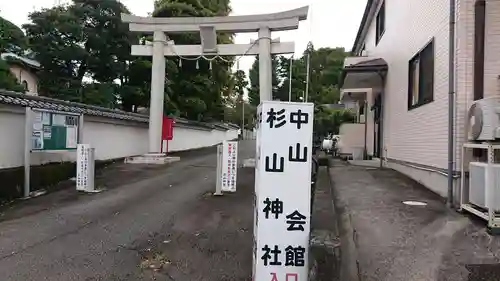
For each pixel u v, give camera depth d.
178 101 23.91
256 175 3.79
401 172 11.41
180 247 5.78
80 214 7.67
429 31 8.73
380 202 7.32
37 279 4.59
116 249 5.67
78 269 4.91
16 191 9.06
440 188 7.83
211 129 28.98
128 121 16.25
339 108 31.69
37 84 23.38
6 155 9.23
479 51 6.89
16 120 9.56
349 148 18.88
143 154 17.62
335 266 4.37
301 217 3.54
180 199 9.10
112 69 22.36
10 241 5.99
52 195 9.46
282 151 3.54
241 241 6.07
